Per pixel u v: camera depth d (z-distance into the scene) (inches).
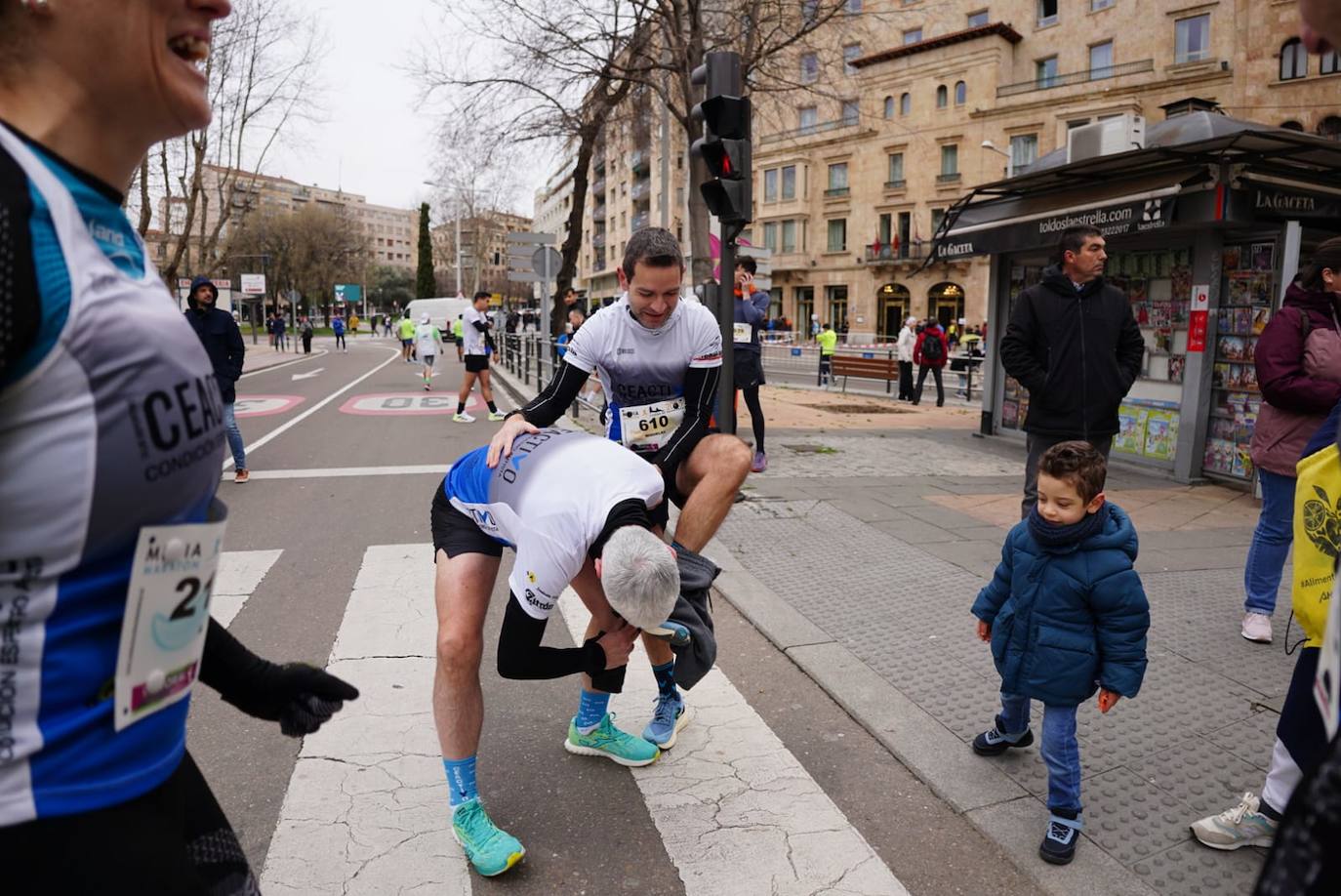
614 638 95.9
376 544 234.4
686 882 98.3
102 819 41.7
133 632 42.7
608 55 525.0
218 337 307.1
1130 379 196.2
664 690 127.8
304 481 320.5
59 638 39.8
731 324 254.1
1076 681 101.8
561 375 123.0
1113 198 319.3
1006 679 108.0
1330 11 43.8
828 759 126.3
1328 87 1296.8
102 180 44.6
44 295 36.7
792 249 1978.3
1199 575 208.2
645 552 83.6
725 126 239.6
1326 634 42.0
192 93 46.3
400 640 166.4
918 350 633.6
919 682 148.2
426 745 127.6
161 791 46.9
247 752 125.0
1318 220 309.9
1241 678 149.2
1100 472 100.3
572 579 96.4
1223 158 282.2
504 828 108.1
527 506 90.1
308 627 174.1
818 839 106.5
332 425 486.9
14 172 37.5
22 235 36.3
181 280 1170.0
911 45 1704.0
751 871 100.4
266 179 2861.7
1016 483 319.0
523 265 689.0
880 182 1820.9
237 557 220.4
